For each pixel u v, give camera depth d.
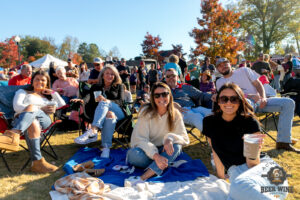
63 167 2.75
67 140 4.21
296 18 29.78
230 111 1.97
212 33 22.14
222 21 21.86
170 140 2.48
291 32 30.59
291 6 29.84
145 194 2.05
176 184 2.30
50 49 55.41
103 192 2.13
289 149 3.31
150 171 2.43
